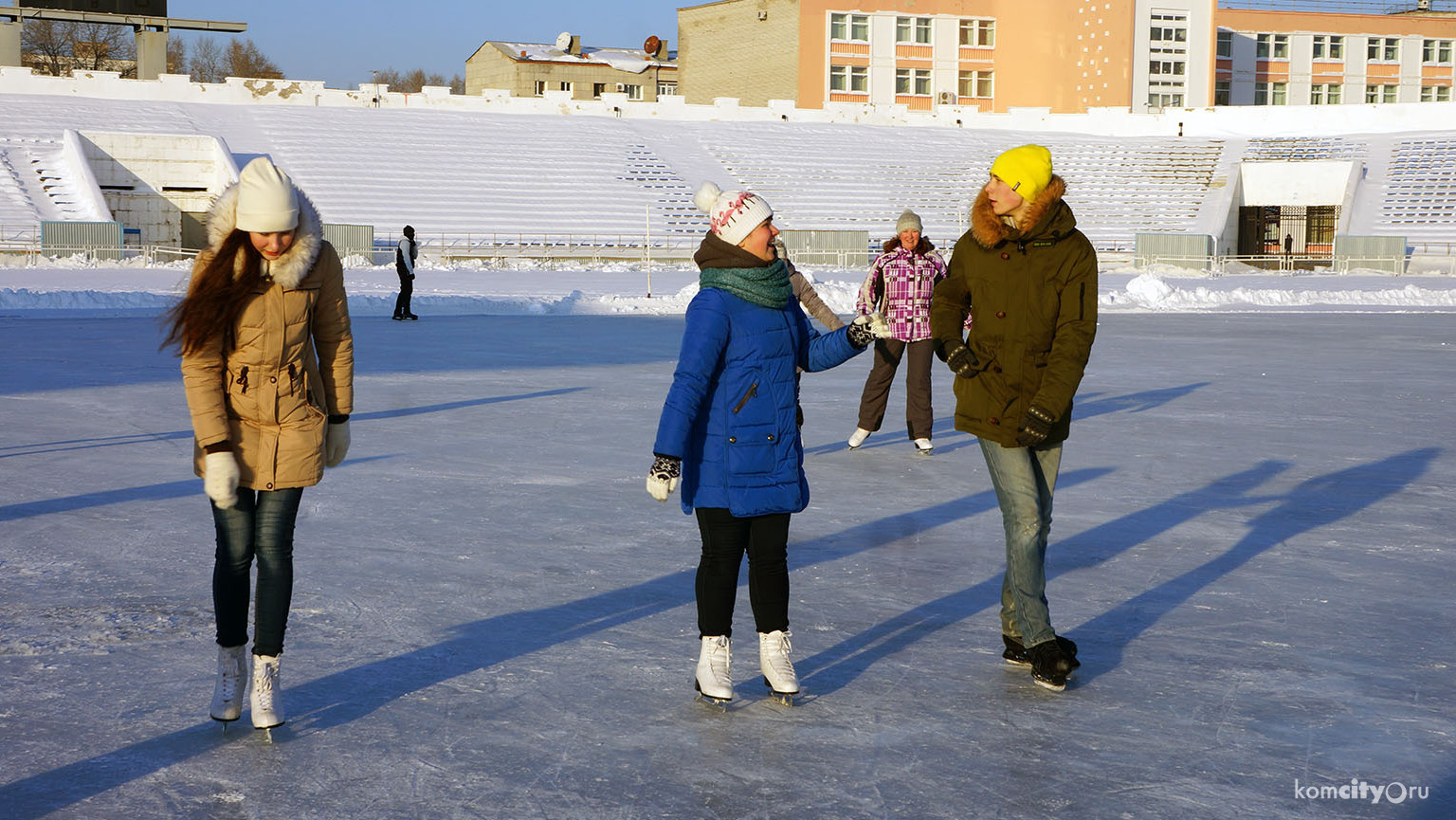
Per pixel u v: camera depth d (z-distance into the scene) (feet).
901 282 33.40
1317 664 16.71
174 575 20.53
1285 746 13.85
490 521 24.93
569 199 188.96
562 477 29.76
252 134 189.06
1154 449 34.65
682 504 15.31
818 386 50.44
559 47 333.21
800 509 15.14
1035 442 15.12
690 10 290.76
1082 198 212.64
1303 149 220.43
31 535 23.27
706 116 230.89
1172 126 238.27
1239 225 217.36
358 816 11.91
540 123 213.46
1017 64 272.92
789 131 227.61
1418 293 117.08
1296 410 42.60
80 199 156.97
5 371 49.55
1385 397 46.21
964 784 12.77
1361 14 291.58
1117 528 24.98
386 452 32.99
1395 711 14.96
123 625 17.88
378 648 17.03
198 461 13.61
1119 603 19.67
